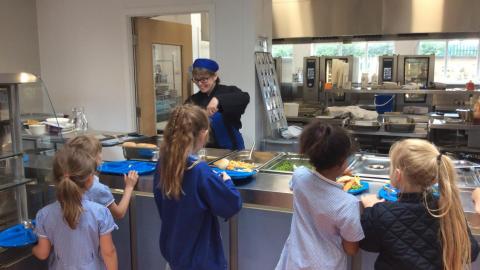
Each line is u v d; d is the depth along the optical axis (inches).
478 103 150.1
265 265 85.0
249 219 84.6
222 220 86.7
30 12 165.2
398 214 56.7
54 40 167.6
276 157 104.3
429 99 187.2
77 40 164.4
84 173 69.0
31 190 86.7
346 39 184.9
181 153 63.6
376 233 57.7
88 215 69.8
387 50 274.2
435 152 58.1
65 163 68.4
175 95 185.6
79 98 167.9
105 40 160.4
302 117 173.3
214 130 114.3
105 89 163.6
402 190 58.9
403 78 186.4
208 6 143.8
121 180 87.9
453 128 149.0
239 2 140.1
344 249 62.4
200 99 116.4
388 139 156.8
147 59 165.5
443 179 55.9
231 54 143.9
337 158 59.7
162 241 69.5
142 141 112.0
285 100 211.0
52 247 73.3
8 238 76.5
